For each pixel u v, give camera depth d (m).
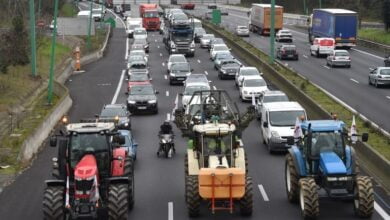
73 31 89.25
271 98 42.72
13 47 63.38
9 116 41.34
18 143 33.53
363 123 36.66
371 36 102.44
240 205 22.89
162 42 102.25
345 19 87.19
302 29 125.69
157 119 44.50
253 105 40.31
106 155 21.70
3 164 31.02
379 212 23.06
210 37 94.94
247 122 31.16
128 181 21.86
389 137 32.91
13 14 81.06
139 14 137.50
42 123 37.59
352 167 22.75
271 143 33.53
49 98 46.44
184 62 64.25
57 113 43.47
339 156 22.92
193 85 48.41
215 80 62.69
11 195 26.55
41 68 64.06
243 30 107.00
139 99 46.28
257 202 24.91
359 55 82.44
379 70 55.38
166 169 30.61
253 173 29.61
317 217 22.16
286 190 25.83
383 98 49.53
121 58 84.94
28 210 24.47
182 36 83.69
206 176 21.91
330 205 23.97
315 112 42.12
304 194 22.06
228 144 23.23
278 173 29.50
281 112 34.88
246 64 73.00
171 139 33.25
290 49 76.38
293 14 151.88
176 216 23.34
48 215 20.52
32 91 52.44
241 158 23.34
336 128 23.38
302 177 23.62
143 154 33.97
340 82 58.34
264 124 35.22
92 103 51.22
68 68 69.38
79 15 121.62
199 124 24.86
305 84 52.28
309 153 23.16
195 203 22.64
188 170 23.66
